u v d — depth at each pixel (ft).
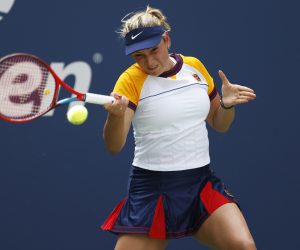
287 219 63.00
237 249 41.55
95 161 64.03
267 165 63.05
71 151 64.23
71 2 63.52
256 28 62.54
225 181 63.21
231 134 63.16
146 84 42.65
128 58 63.21
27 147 64.69
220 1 62.69
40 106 40.88
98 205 64.13
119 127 40.50
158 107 42.50
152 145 43.21
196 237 45.06
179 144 43.04
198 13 62.85
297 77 62.59
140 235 43.50
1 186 64.95
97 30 63.36
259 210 63.16
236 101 43.68
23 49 64.03
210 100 46.39
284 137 62.80
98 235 64.18
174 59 44.37
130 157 63.87
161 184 43.39
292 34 62.44
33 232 64.80
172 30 63.05
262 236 63.21
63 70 63.62
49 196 64.54
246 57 62.69
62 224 64.54
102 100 39.32
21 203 64.80
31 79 40.57
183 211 43.57
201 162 43.86
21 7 64.13
